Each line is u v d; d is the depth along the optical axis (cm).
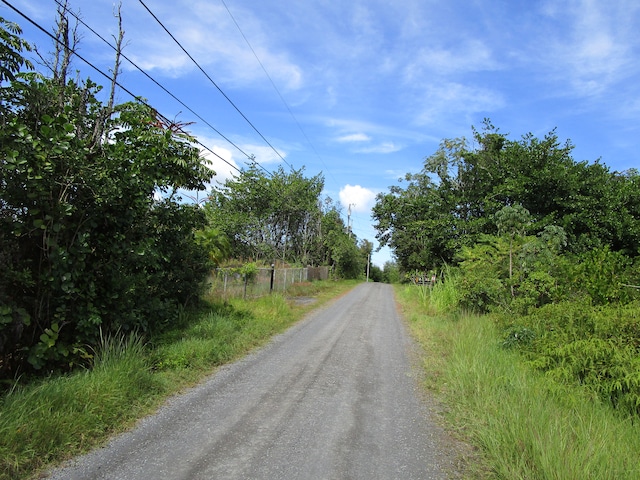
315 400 530
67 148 503
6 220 478
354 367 710
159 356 633
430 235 2202
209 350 692
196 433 415
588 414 474
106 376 479
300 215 3488
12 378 480
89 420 402
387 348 884
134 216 633
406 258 3762
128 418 439
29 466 331
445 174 2228
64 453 357
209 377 611
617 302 757
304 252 3691
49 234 519
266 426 440
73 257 543
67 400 414
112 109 729
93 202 575
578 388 551
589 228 1631
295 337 958
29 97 538
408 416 487
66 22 754
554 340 683
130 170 623
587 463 335
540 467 338
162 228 809
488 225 1809
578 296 881
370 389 588
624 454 364
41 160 486
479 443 407
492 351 727
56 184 512
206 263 966
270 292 1706
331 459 371
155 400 499
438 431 445
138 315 676
